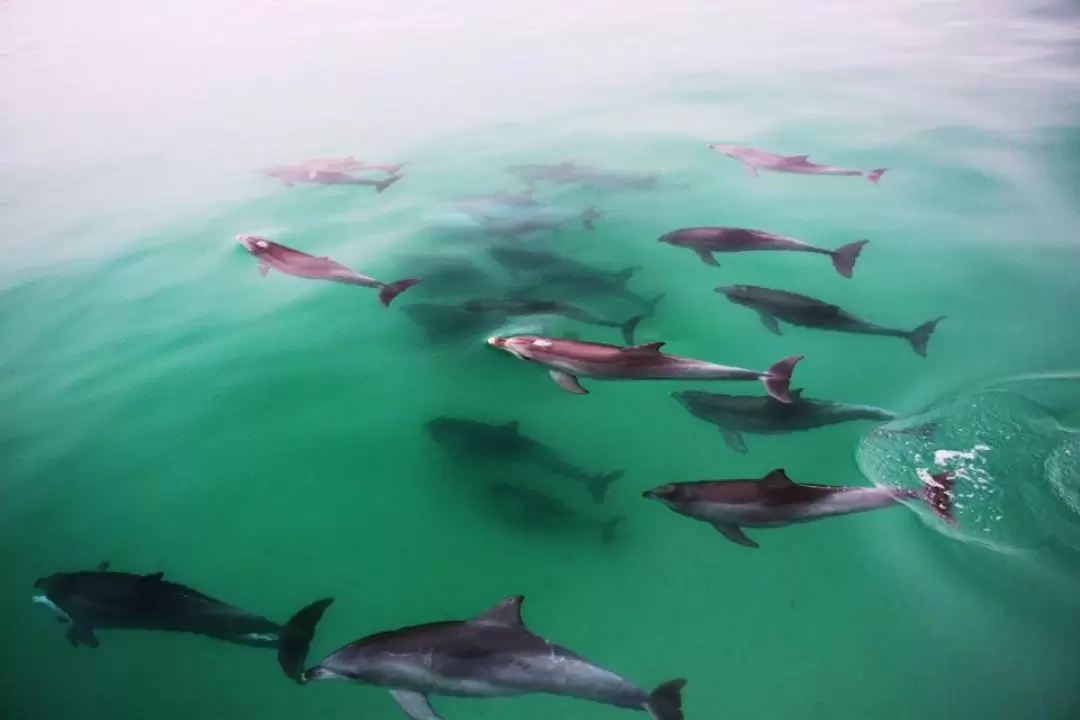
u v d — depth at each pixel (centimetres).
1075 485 706
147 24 2405
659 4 2395
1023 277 983
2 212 1207
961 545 664
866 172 1123
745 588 646
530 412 821
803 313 860
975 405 794
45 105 1698
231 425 813
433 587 656
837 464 741
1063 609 615
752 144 1345
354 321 952
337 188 1249
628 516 707
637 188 1197
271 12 2514
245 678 604
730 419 755
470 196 1171
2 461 774
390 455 776
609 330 909
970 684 576
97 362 894
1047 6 2189
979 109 1462
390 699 587
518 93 1659
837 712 564
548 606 637
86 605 601
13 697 590
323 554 686
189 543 699
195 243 1098
